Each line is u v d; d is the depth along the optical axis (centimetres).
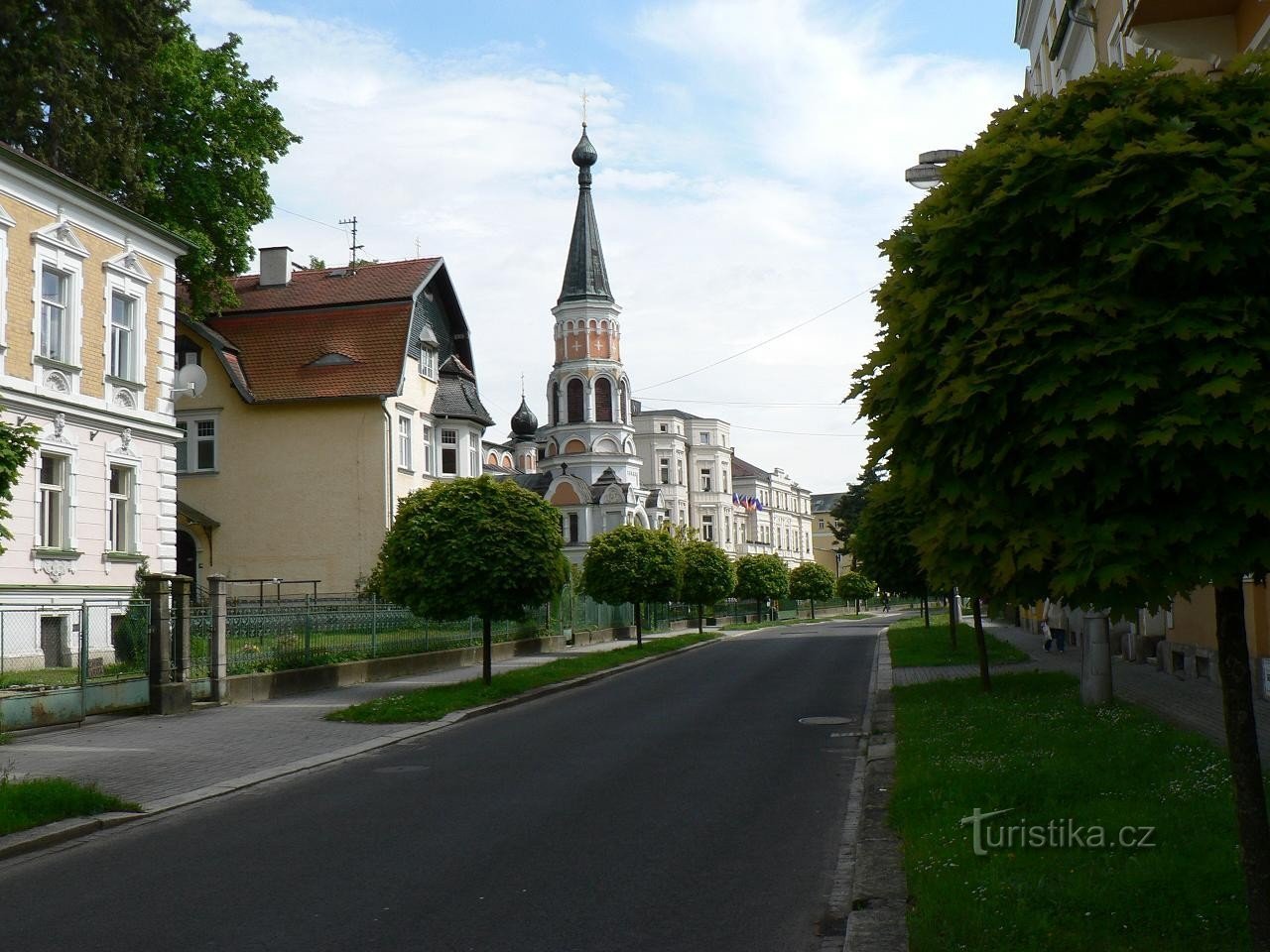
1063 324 497
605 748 1461
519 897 732
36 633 1741
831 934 644
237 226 3906
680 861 825
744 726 1669
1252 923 486
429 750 1505
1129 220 507
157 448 2788
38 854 915
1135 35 1407
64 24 3216
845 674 2627
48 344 2427
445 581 2164
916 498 599
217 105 3881
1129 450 484
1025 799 856
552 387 8612
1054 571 518
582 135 8831
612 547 3844
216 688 2002
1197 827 736
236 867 848
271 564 4231
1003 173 540
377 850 888
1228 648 499
